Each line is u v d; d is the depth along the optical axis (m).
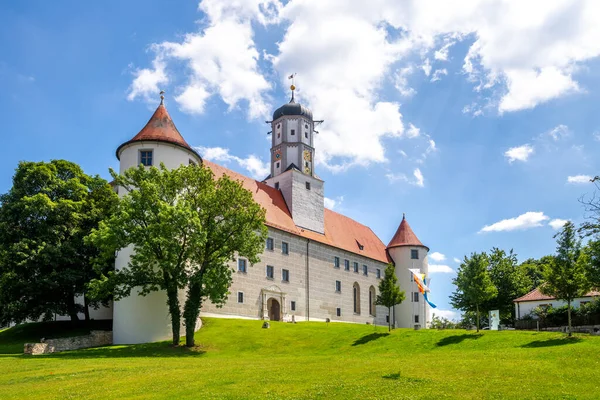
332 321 67.25
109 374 23.55
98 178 50.91
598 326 45.06
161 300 41.84
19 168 47.16
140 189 38.41
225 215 38.72
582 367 22.97
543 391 18.69
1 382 22.53
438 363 24.61
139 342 40.66
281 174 69.12
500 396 18.02
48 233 43.94
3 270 43.62
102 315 53.69
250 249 38.75
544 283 35.19
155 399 18.25
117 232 35.41
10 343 43.44
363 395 18.19
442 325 71.12
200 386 20.00
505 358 25.78
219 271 37.34
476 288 38.84
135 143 45.41
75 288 45.22
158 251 36.22
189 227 36.28
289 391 18.91
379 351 33.97
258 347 37.38
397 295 41.72
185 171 39.12
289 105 72.56
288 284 61.19
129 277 36.47
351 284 72.44
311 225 68.81
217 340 39.25
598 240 32.62
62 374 23.86
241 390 19.17
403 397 17.83
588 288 32.56
